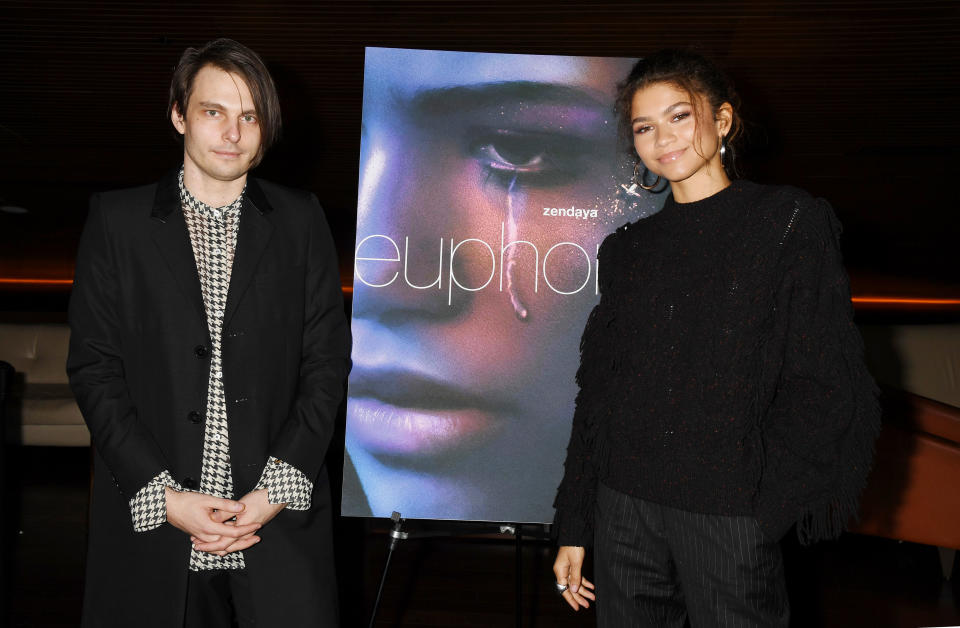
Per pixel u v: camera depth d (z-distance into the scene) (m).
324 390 1.46
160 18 5.39
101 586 1.33
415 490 2.09
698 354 1.23
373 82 2.15
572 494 1.46
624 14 5.20
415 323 2.12
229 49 1.37
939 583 3.53
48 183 8.63
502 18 5.30
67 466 5.95
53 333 5.55
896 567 3.79
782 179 8.15
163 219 1.37
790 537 4.30
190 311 1.35
